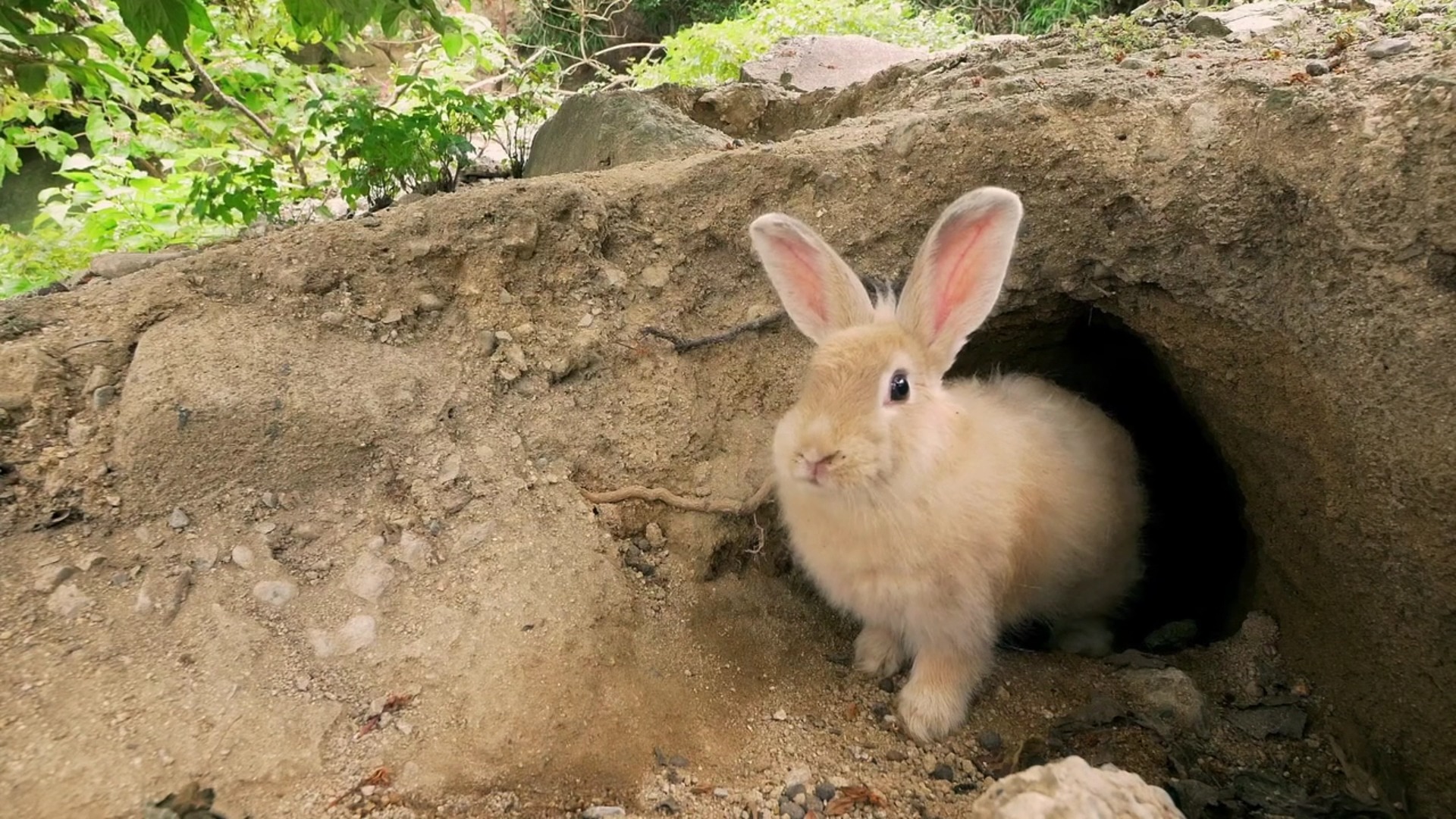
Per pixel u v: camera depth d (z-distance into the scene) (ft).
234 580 1.73
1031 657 2.06
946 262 1.83
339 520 1.85
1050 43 2.97
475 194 2.14
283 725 1.61
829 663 2.02
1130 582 2.33
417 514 1.88
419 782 1.60
